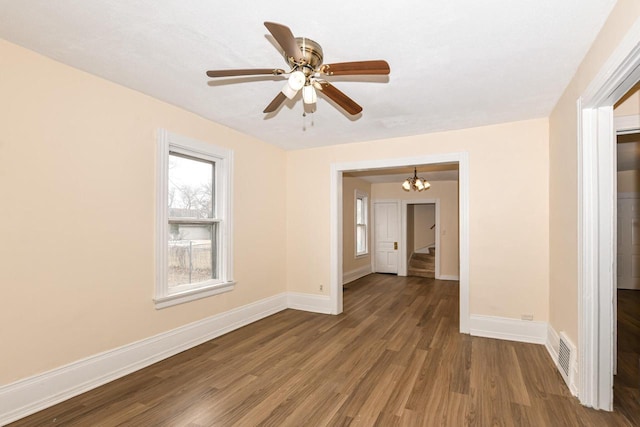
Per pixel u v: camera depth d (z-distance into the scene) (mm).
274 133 4078
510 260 3578
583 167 2229
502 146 3637
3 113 2057
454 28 1892
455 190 7680
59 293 2326
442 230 7719
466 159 3805
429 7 1702
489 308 3662
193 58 2275
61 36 2008
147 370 2807
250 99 3002
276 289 4703
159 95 2922
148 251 2949
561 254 2863
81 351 2445
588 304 2207
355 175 7113
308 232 4816
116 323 2684
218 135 3693
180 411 2189
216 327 3639
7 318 2072
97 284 2557
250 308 4168
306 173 4844
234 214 3924
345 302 5340
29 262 2172
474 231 3742
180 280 3340
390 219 8492
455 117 3434
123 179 2748
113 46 2121
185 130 3287
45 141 2258
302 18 1792
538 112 3295
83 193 2475
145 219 2926
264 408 2227
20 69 2131
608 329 2170
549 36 1976
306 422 2070
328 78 2500
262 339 3570
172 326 3152
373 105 3086
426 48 2105
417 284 6980
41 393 2209
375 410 2199
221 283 3721
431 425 2033
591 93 2043
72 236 2404
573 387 2393
